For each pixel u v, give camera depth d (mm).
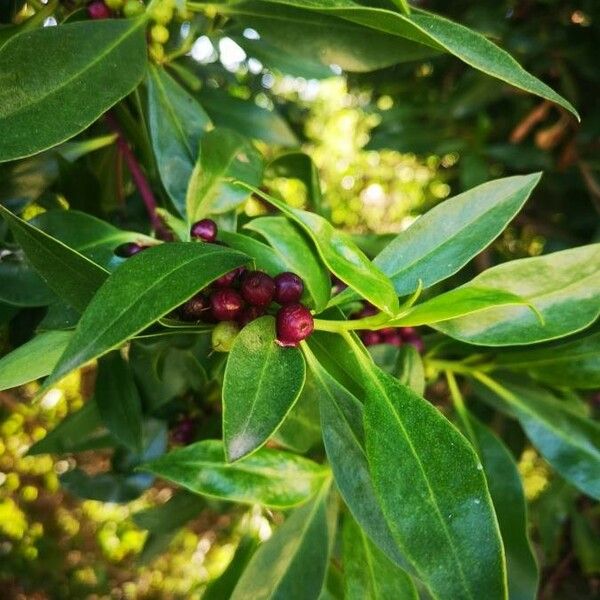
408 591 150
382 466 121
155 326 127
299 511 164
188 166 186
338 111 578
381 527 135
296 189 396
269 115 248
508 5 366
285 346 122
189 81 218
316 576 159
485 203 151
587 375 185
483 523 118
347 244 128
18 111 140
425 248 148
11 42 141
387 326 132
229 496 160
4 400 455
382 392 128
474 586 115
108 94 149
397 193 576
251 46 226
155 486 617
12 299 161
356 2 160
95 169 226
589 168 366
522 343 146
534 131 384
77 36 150
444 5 381
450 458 122
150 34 183
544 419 194
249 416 114
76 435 225
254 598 155
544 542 326
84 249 166
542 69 357
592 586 369
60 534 626
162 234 185
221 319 125
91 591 619
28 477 602
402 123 386
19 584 589
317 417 167
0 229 186
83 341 101
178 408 240
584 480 188
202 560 661
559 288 148
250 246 147
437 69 414
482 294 127
